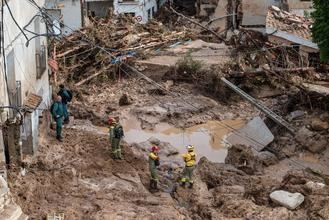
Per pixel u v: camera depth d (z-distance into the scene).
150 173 25.92
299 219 21.02
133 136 33.31
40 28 28.98
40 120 27.91
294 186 22.97
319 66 38.88
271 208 22.05
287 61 38.78
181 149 32.06
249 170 28.02
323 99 34.09
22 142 25.05
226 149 32.19
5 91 22.22
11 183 22.27
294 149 30.72
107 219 21.17
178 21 57.06
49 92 31.66
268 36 40.56
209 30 48.47
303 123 33.28
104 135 30.48
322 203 21.39
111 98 37.88
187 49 45.28
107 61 40.38
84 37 36.91
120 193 23.95
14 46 23.38
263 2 51.56
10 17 22.73
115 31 44.16
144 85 39.53
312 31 31.19
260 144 31.25
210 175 26.56
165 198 24.33
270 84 37.94
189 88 39.34
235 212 22.02
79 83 38.84
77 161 26.36
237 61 39.81
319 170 28.73
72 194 23.17
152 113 35.62
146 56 42.78
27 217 19.47
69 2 48.66
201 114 36.22
